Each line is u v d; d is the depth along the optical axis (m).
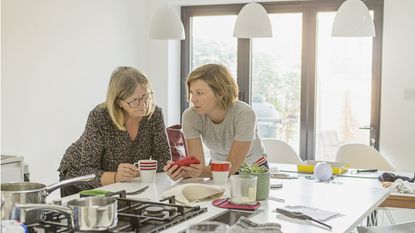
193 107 2.74
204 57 6.09
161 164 2.79
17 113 4.48
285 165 3.75
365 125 5.45
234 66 5.94
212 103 2.63
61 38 4.90
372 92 5.39
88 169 2.57
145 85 2.57
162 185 2.47
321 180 3.00
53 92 4.84
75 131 5.13
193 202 2.12
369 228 2.52
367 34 3.79
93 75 5.32
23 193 1.66
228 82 2.65
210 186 2.20
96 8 5.31
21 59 4.50
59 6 4.86
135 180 2.59
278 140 4.78
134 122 2.70
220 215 1.92
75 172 2.70
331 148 5.60
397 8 5.00
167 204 1.90
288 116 5.75
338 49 5.50
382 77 5.12
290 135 5.75
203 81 2.61
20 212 1.64
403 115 5.05
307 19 5.57
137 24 5.92
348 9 3.82
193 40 6.12
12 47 4.40
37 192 1.70
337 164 3.52
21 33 4.48
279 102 5.78
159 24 4.32
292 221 1.90
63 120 4.97
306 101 5.64
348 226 1.86
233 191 2.09
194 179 2.65
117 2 5.60
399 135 5.08
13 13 4.40
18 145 4.50
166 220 1.73
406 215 5.06
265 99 5.84
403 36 5.00
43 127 4.75
